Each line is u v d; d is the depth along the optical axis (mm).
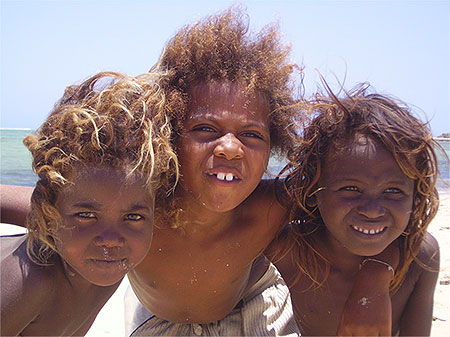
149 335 691
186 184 568
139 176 495
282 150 650
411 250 638
